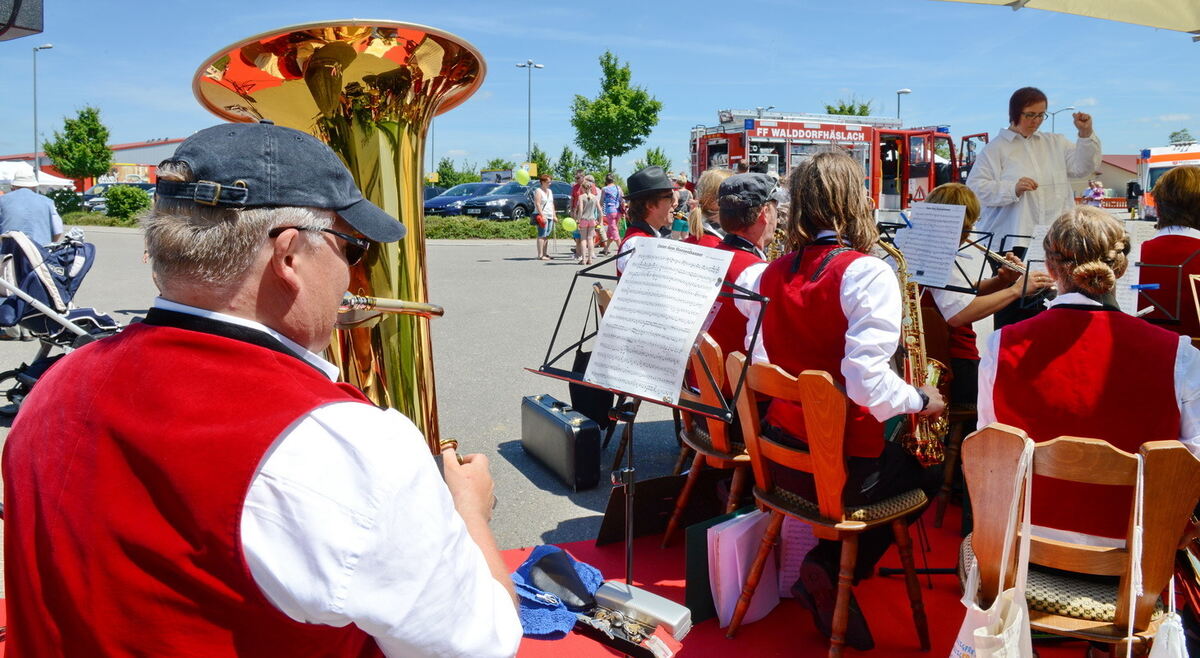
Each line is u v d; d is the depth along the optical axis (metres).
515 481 4.12
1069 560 1.94
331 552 0.90
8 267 4.96
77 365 1.04
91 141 36.19
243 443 0.91
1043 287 3.21
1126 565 1.89
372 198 1.58
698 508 3.42
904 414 2.48
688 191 13.26
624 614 2.40
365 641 1.07
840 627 2.38
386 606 0.93
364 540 0.91
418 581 0.95
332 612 0.91
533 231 20.84
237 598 0.91
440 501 0.99
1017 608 1.69
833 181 2.41
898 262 2.63
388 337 1.57
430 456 1.01
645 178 4.11
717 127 18.14
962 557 2.37
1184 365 1.99
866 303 2.25
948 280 3.13
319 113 1.59
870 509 2.39
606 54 26.80
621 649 2.32
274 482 0.90
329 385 1.01
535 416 4.33
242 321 1.01
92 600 0.91
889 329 2.23
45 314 4.90
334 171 1.08
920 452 2.47
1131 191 22.39
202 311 1.01
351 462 0.92
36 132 31.78
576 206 15.30
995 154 4.89
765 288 2.57
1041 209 4.86
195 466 0.91
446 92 1.70
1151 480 1.75
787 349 2.46
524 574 2.61
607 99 26.47
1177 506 1.79
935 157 17.75
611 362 2.16
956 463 3.62
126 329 1.06
